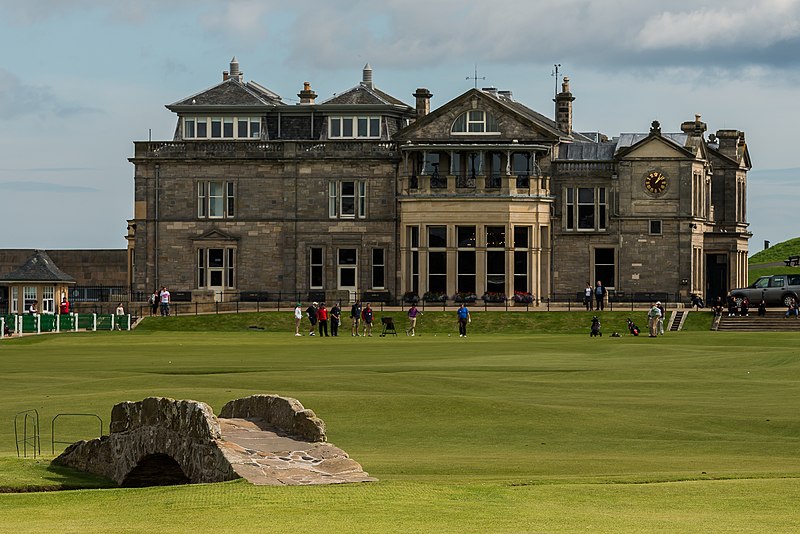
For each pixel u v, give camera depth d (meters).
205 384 53.00
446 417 43.59
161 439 29.56
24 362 67.06
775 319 104.38
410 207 119.25
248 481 26.80
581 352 74.81
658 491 27.91
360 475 27.83
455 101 120.44
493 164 119.94
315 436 28.92
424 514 24.56
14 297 120.06
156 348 79.94
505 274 118.00
